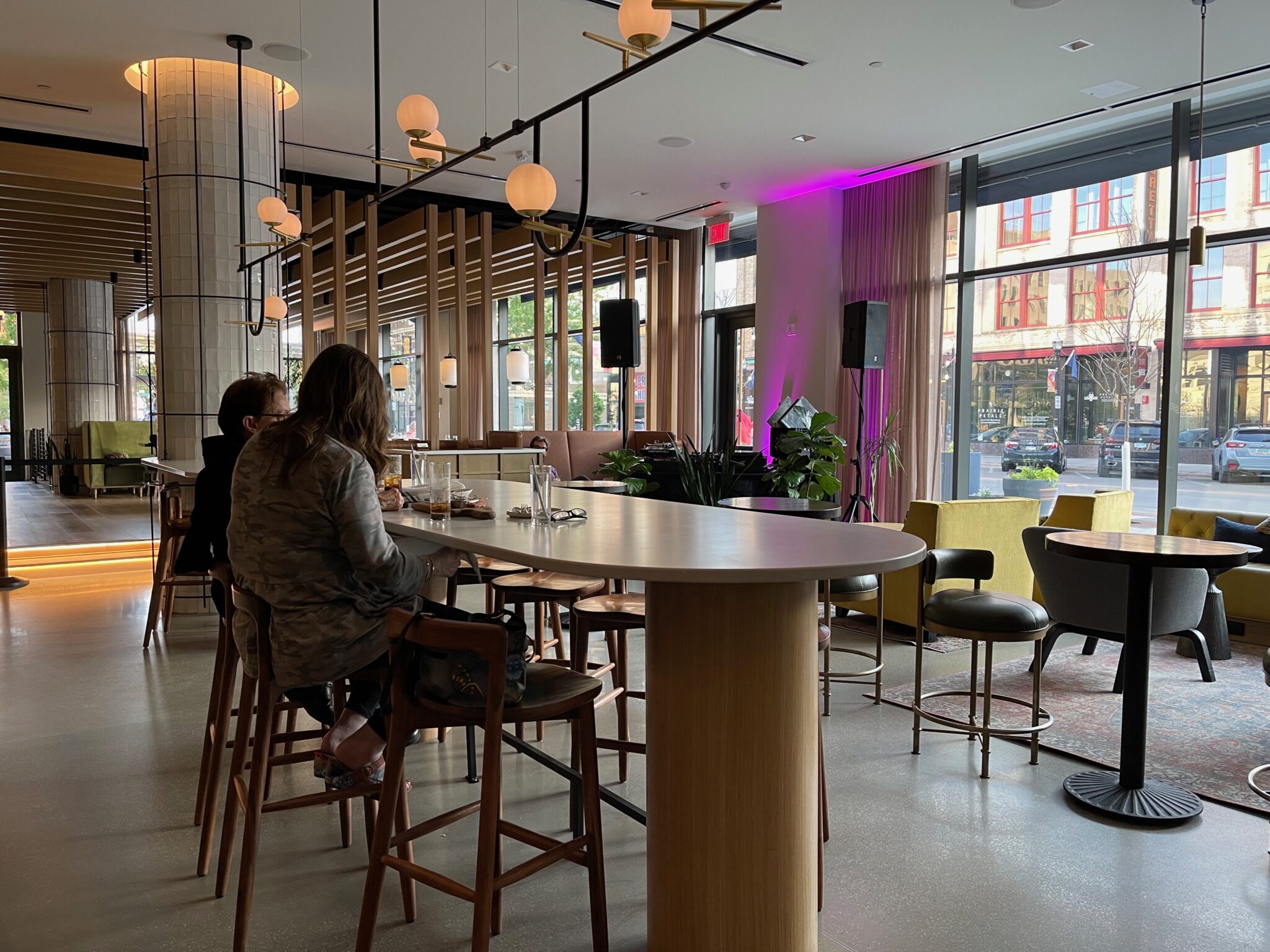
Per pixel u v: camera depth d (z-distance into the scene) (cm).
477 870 170
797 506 445
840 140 706
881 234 822
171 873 242
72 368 1305
